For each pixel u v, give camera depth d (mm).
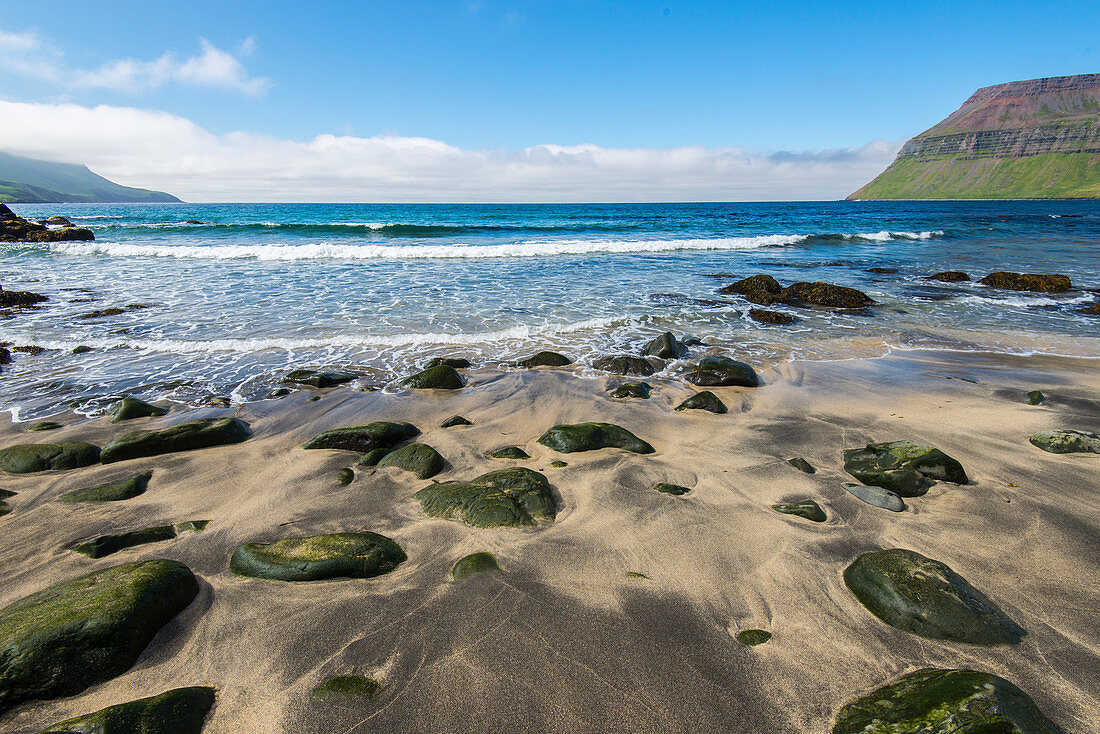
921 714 1985
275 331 8766
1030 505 3703
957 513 3627
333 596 2822
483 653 2432
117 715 2006
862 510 3686
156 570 2805
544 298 11492
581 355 7754
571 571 3027
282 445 4844
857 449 4543
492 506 3559
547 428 5211
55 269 15508
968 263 17469
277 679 2314
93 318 9492
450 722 2100
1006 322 9883
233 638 2555
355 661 2400
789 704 2180
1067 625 2580
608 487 4020
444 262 17078
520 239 24703
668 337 7852
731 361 6711
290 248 18719
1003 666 2342
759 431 5129
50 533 3461
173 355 7559
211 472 4312
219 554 3230
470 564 3029
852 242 24750
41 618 2391
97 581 2701
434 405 5797
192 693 2189
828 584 2928
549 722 2104
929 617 2541
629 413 5582
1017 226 34125
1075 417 5312
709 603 2777
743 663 2389
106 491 3926
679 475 4223
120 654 2363
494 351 7910
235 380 6590
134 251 19594
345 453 4633
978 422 5234
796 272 15555
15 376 6668
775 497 3881
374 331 8812
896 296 12336
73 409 5676
